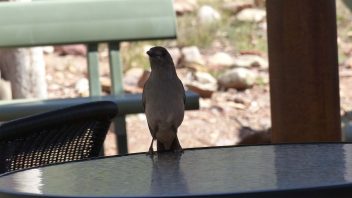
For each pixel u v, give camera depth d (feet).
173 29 20.86
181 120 12.84
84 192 8.41
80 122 11.57
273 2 15.74
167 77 12.62
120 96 18.80
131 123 25.03
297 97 15.70
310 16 15.53
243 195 7.43
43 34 20.40
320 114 15.70
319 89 15.66
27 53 22.27
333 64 15.81
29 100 19.22
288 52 15.65
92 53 20.76
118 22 20.63
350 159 9.65
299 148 10.57
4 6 20.25
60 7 20.49
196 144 24.23
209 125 25.13
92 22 20.51
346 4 20.75
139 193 8.22
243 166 9.55
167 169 9.63
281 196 7.45
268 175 8.89
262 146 10.92
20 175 9.55
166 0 20.81
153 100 12.62
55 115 11.25
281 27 15.66
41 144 11.35
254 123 25.23
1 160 10.97
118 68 20.71
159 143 13.05
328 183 8.23
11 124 10.87
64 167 10.01
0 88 22.48
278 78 15.83
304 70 15.62
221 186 8.43
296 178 8.63
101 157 10.62
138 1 20.75
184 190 8.30
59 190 8.57
